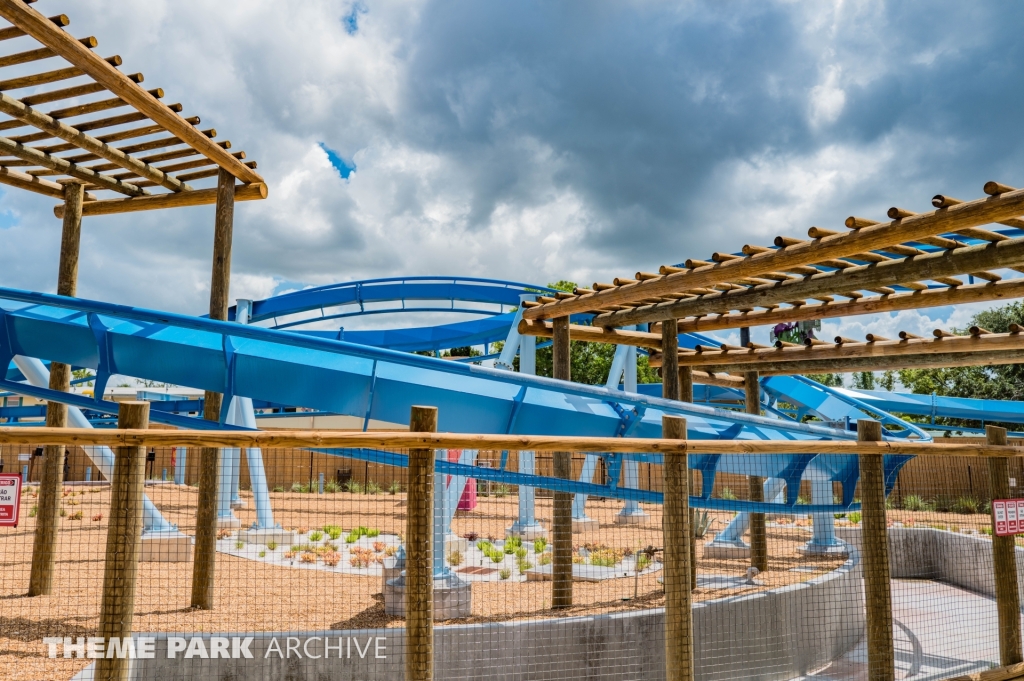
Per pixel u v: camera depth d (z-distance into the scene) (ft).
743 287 32.78
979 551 42.19
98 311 30.19
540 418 32.09
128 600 15.53
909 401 86.02
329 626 25.55
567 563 29.25
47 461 30.37
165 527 40.01
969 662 27.40
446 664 22.16
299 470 91.25
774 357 41.70
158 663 21.07
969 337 34.88
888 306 32.76
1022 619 35.29
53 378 33.40
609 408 33.45
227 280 32.99
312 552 40.91
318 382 30.58
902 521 58.59
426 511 16.14
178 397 107.86
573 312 36.06
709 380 52.65
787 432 35.19
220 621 25.91
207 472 28.45
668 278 30.48
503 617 26.61
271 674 21.56
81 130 29.84
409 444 15.96
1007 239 23.68
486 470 27.78
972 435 119.34
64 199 34.99
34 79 26.30
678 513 18.53
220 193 33.24
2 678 19.65
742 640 27.37
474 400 31.12
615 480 32.07
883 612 20.72
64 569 35.27
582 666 23.94
